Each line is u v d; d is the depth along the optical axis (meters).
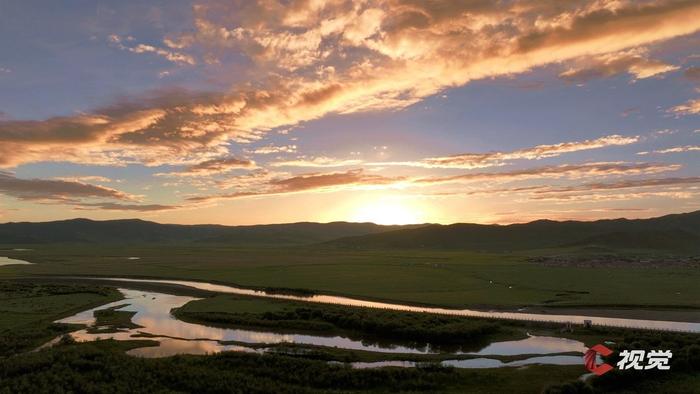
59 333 58.84
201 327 63.44
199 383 38.03
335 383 39.62
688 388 37.19
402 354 48.59
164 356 48.81
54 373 38.72
